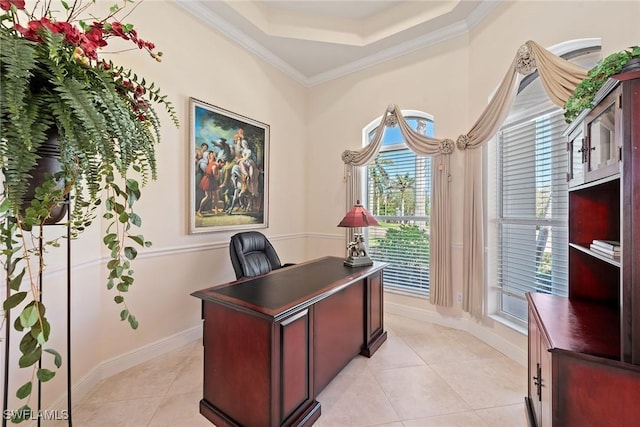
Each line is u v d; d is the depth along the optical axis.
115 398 1.87
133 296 2.27
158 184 2.41
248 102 3.27
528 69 2.10
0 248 1.29
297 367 1.60
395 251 3.52
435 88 3.08
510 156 2.57
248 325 1.51
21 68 0.68
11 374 1.37
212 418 1.66
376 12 3.19
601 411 0.99
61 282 1.68
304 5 3.09
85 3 1.88
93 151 0.85
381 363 2.30
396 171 3.54
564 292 2.11
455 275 2.96
